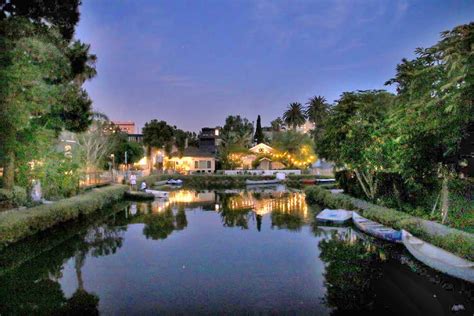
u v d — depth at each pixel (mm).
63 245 17969
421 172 18531
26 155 19938
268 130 131250
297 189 50344
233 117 117688
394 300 10969
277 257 15578
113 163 53938
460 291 11406
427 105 13742
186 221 24766
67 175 22469
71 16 23688
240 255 15969
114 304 10938
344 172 31250
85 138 41562
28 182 20875
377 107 24312
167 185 56031
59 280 12969
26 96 17859
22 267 14422
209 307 10695
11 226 16391
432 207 19484
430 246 14000
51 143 21297
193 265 14602
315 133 80438
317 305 10750
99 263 14984
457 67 12781
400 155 18219
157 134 69812
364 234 19016
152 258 15641
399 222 17531
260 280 12820
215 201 36188
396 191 21516
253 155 72562
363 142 23484
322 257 15492
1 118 16797
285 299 11219
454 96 12781
